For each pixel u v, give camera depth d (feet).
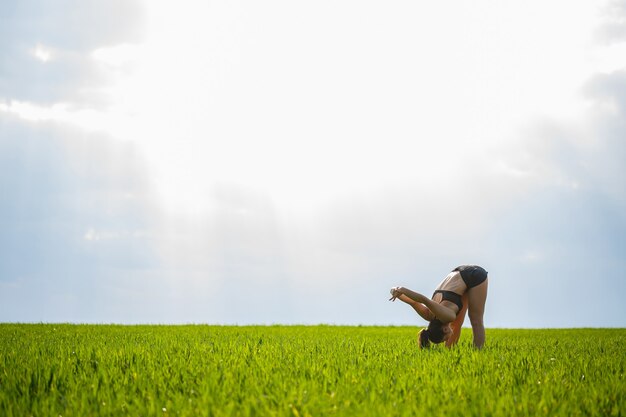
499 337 54.60
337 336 51.90
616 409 16.92
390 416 15.48
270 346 34.94
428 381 20.80
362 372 22.79
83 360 26.45
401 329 71.20
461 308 32.73
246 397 17.88
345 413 15.94
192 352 30.78
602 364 27.45
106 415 16.37
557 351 34.63
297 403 17.02
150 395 18.12
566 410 16.87
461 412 16.26
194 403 17.16
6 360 26.45
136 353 29.09
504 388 20.38
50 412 16.80
